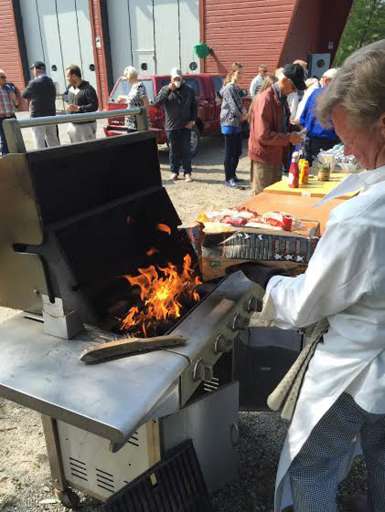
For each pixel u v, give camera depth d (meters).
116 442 1.02
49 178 1.29
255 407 2.12
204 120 8.98
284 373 2.07
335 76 1.00
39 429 2.31
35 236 1.23
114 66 14.41
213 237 1.67
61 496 1.81
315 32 13.64
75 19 14.42
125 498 1.43
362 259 0.99
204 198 6.22
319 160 4.09
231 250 1.61
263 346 2.07
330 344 1.17
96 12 13.73
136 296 1.57
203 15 12.35
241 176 7.46
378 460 1.37
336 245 1.00
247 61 12.20
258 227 1.95
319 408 1.18
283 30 11.46
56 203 1.33
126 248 1.58
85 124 6.75
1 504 1.86
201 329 1.38
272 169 4.09
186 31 12.86
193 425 1.61
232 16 11.98
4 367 1.22
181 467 1.56
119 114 1.58
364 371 1.11
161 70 13.66
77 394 1.11
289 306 1.17
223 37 12.31
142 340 1.26
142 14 13.38
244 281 1.70
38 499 1.88
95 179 1.48
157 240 1.77
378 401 1.11
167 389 1.14
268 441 2.19
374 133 0.98
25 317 1.46
